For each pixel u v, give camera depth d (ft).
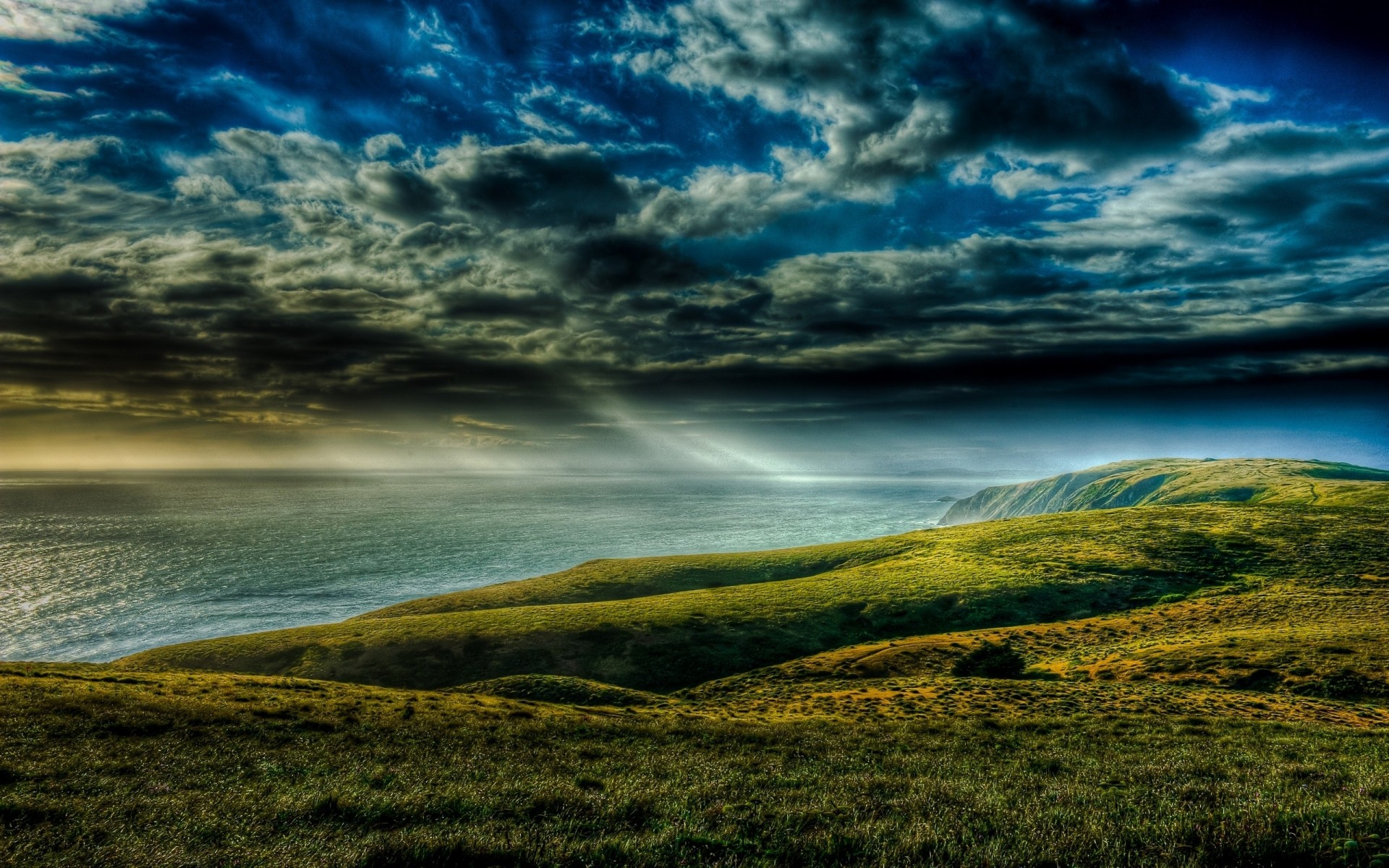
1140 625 195.11
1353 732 82.33
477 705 112.27
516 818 43.04
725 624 246.06
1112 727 87.92
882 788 49.60
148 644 328.29
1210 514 386.32
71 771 60.39
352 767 65.16
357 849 34.24
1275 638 150.41
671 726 90.17
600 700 156.56
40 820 43.83
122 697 94.99
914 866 31.01
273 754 71.41
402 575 533.14
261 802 48.52
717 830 37.60
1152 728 86.94
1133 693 118.62
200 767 63.87
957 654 182.19
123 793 51.90
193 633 350.84
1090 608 240.32
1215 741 75.10
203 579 509.76
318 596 448.65
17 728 76.02
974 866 30.19
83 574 526.16
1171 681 134.21
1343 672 121.39
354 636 248.93
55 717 81.41
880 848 32.83
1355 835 31.86
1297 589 218.59
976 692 128.06
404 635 244.83
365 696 116.16
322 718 92.73
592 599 346.74
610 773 59.11
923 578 296.30
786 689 165.58
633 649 225.97
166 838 38.86
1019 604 247.91
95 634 347.77
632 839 35.35
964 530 435.53
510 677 176.65
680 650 224.33
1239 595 220.84
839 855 33.17
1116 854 30.58
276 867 32.58
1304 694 116.47
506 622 254.88
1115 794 44.68
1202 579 257.34
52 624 369.09
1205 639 161.38
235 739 79.05
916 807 41.88
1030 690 126.11
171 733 79.61
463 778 58.03
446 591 465.47
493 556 646.33
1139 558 293.84
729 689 178.19
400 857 33.42
